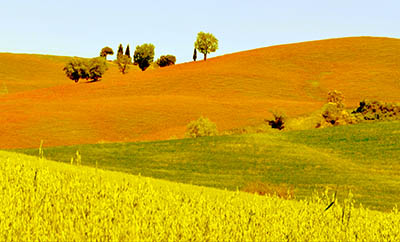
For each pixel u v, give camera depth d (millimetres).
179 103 97500
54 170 10766
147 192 8500
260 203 9031
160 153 56344
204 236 6336
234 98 107125
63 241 5539
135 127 81250
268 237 6762
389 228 8109
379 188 40406
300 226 7352
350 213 8508
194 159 53406
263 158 52969
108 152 56438
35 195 7289
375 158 51969
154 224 6441
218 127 81000
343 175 45750
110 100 104250
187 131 68188
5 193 7102
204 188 11852
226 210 7961
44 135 73625
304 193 37531
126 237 5871
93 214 6500
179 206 7660
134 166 50031
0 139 70625
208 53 187000
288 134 64312
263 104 97188
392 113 74250
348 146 57031
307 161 51344
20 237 5504
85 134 76000
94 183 8727
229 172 47750
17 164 10242
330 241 7023
